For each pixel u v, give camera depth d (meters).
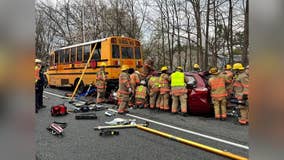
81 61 16.52
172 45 28.67
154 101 11.80
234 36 22.75
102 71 13.59
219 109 9.56
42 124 8.74
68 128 8.25
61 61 18.66
